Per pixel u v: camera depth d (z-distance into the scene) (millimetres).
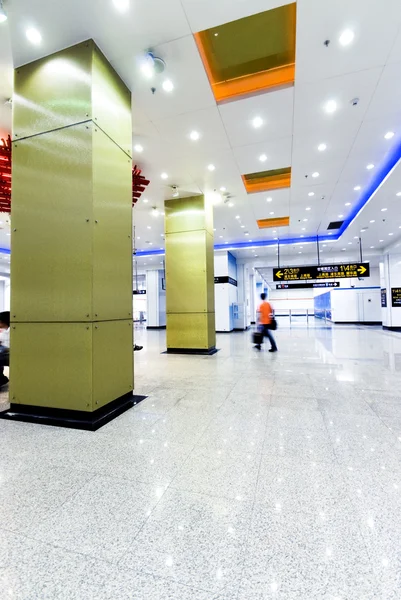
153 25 3221
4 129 5141
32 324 3291
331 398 3865
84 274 3111
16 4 3004
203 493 1897
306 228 12312
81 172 3180
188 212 8289
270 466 2221
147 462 2301
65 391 3125
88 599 1190
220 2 3006
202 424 3061
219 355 7684
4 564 1366
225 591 1218
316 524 1603
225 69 4090
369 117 4961
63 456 2404
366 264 12492
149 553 1420
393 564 1336
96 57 3342
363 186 7941
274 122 5055
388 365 5973
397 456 2346
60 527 1600
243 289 17641
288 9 3256
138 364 6512
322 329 15922
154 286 19781
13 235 3410
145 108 4609
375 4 3092
